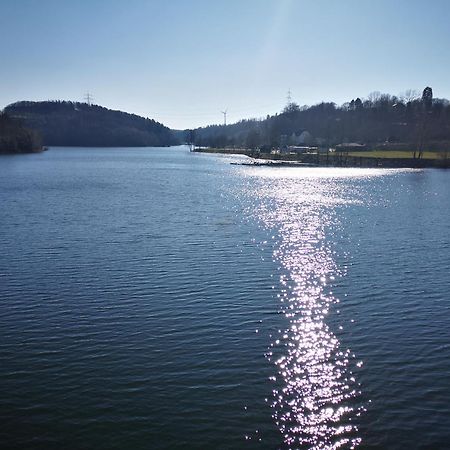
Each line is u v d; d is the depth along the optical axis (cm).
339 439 1574
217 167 14838
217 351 2133
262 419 1670
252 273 3253
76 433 1600
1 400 1767
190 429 1616
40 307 2614
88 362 2033
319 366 2016
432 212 6000
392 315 2562
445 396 1806
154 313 2545
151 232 4516
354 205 6650
